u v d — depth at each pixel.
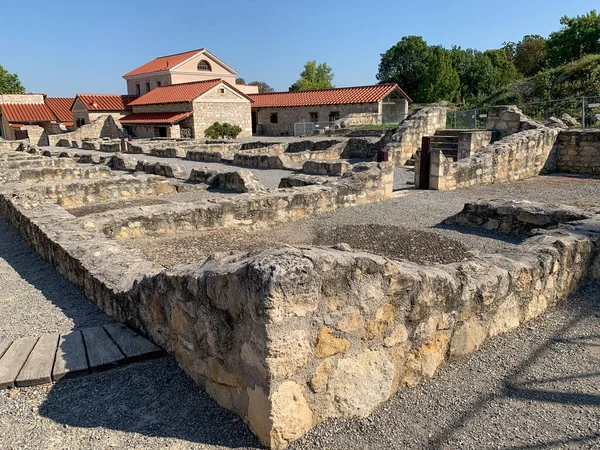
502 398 2.93
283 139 30.77
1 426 2.78
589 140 13.96
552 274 4.18
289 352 2.37
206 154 20.11
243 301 2.43
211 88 36.09
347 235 7.57
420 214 9.02
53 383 3.22
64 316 4.57
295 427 2.46
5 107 42.44
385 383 2.82
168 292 3.24
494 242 7.07
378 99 33.62
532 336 3.76
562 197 10.49
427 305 2.99
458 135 16.88
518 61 61.03
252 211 8.26
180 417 2.79
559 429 2.62
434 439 2.55
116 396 3.05
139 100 41.50
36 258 6.77
